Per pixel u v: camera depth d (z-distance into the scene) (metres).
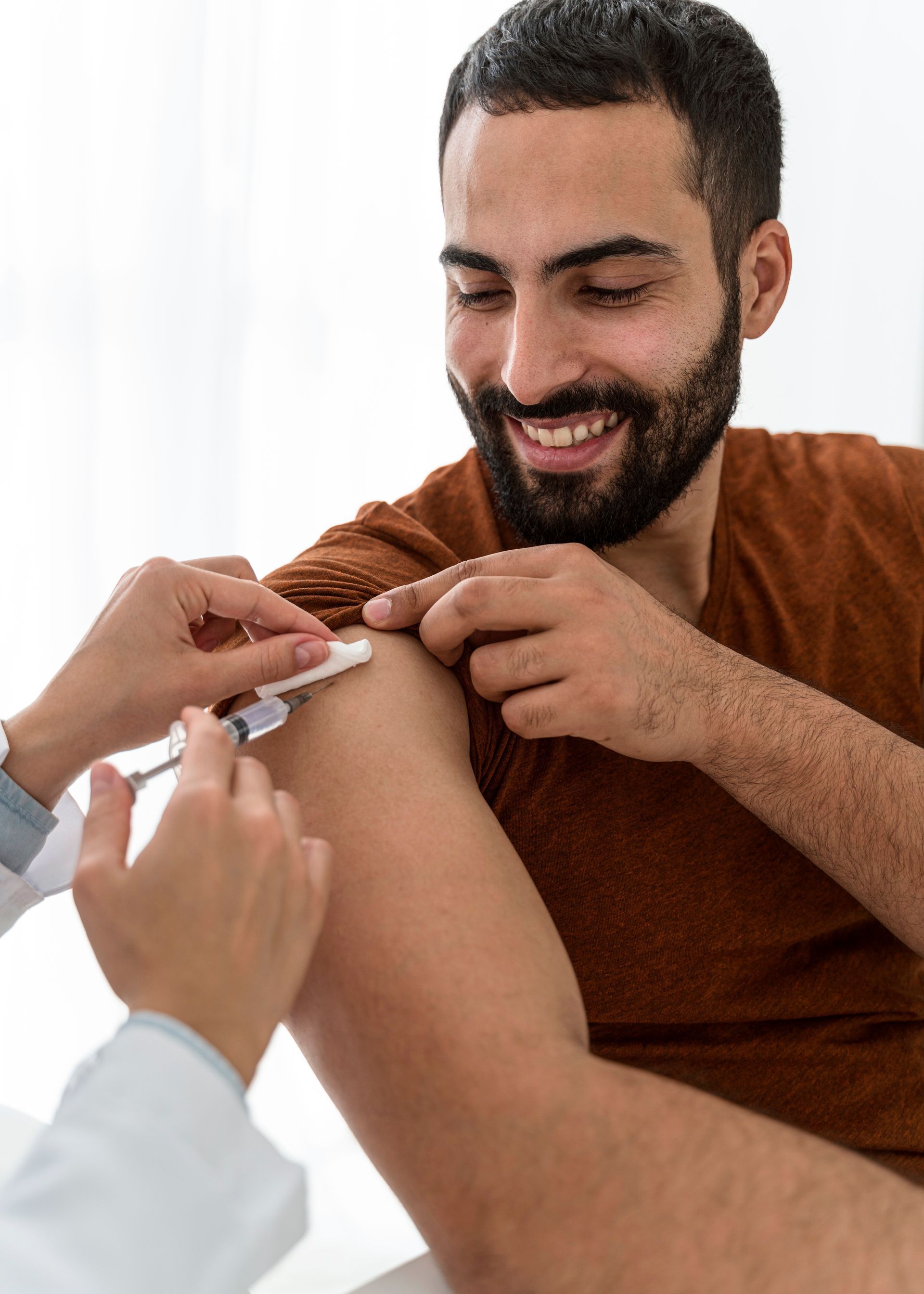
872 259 2.67
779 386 2.69
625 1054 0.97
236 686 0.83
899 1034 1.04
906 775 0.90
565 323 0.93
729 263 1.02
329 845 0.64
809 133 2.59
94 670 0.84
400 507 1.12
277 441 2.10
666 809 0.96
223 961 0.54
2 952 1.91
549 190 0.88
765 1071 0.98
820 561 1.14
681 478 1.01
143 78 1.87
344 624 0.89
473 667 0.84
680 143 0.92
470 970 0.67
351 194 2.12
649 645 0.86
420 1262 0.75
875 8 2.57
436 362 2.20
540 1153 0.60
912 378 2.73
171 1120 0.51
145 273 1.92
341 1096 0.68
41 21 1.79
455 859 0.73
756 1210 0.59
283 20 2.01
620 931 0.95
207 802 0.56
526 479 1.01
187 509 2.00
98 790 0.63
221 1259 0.52
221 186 1.95
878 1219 0.60
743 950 0.97
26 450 1.88
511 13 0.96
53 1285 0.47
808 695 0.93
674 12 0.98
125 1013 1.96
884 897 0.91
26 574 1.90
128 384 1.94
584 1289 0.59
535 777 0.95
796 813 0.89
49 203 1.83
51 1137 0.51
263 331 2.07
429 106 2.13
